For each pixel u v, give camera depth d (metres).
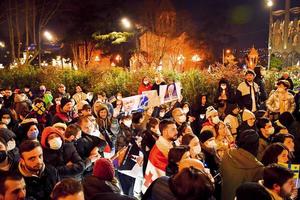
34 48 26.36
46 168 4.25
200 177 3.18
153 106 8.98
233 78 12.41
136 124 7.04
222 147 6.21
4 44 31.00
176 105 9.41
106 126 7.07
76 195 3.11
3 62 31.47
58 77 18.30
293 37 15.98
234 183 4.52
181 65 26.55
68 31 29.97
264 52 21.45
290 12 15.92
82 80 18.11
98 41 28.72
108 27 28.59
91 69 18.73
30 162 3.99
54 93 17.75
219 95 10.20
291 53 16.06
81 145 5.27
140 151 6.04
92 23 28.56
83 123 5.64
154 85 12.34
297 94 9.23
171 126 5.18
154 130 6.00
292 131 7.10
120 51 29.45
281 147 4.70
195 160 4.03
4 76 19.50
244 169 4.48
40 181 4.07
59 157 4.91
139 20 27.70
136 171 5.93
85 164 5.07
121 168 5.90
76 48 30.44
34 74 19.27
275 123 7.52
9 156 4.66
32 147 3.99
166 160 5.07
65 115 7.85
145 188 5.13
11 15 25.86
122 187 6.04
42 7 26.52
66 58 31.59
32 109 8.95
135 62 26.31
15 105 9.27
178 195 3.18
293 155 5.75
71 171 4.83
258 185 3.13
